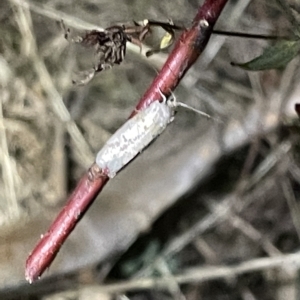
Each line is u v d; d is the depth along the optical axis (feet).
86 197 0.26
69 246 0.52
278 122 0.54
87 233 0.52
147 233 0.57
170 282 0.56
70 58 0.64
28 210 0.59
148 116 0.25
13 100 0.63
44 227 0.53
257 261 0.55
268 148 0.59
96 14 0.64
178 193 0.53
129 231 0.52
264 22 0.59
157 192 0.53
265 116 0.54
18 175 0.61
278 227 0.58
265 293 0.56
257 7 0.59
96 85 0.64
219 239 0.58
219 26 0.60
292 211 0.58
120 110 0.63
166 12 0.63
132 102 0.63
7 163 0.61
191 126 0.58
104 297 0.55
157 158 0.54
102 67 0.27
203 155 0.54
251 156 0.58
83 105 0.64
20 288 0.52
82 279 0.54
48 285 0.53
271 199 0.59
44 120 0.62
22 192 0.60
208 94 0.61
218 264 0.57
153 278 0.56
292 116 0.53
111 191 0.53
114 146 0.25
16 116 0.63
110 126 0.63
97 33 0.26
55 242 0.27
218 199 0.58
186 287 0.57
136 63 0.63
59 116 0.62
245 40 0.61
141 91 0.63
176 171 0.54
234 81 0.62
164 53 0.55
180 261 0.57
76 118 0.63
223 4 0.24
